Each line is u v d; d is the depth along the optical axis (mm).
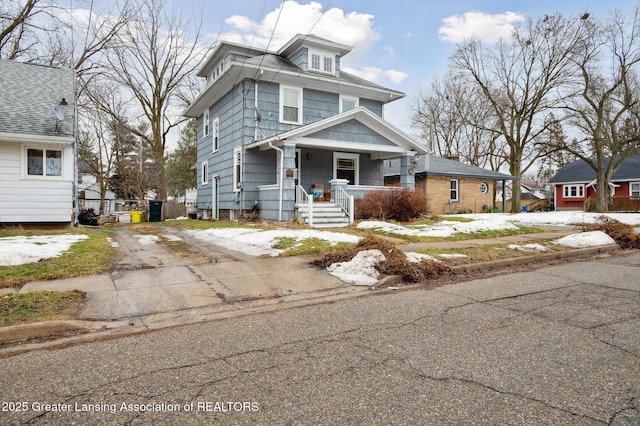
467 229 11930
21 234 10672
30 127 12156
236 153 16344
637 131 25484
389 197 14320
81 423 2350
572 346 3520
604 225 11523
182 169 45844
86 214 17062
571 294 5488
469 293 5578
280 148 14391
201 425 2320
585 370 3021
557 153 35875
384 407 2498
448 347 3523
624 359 3229
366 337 3818
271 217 14648
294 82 16469
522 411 2432
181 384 2863
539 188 60281
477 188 26109
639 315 4461
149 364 3240
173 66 26172
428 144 42906
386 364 3168
